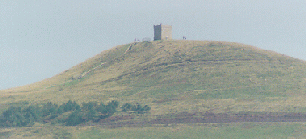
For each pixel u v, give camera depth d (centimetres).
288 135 18650
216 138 19188
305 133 18675
